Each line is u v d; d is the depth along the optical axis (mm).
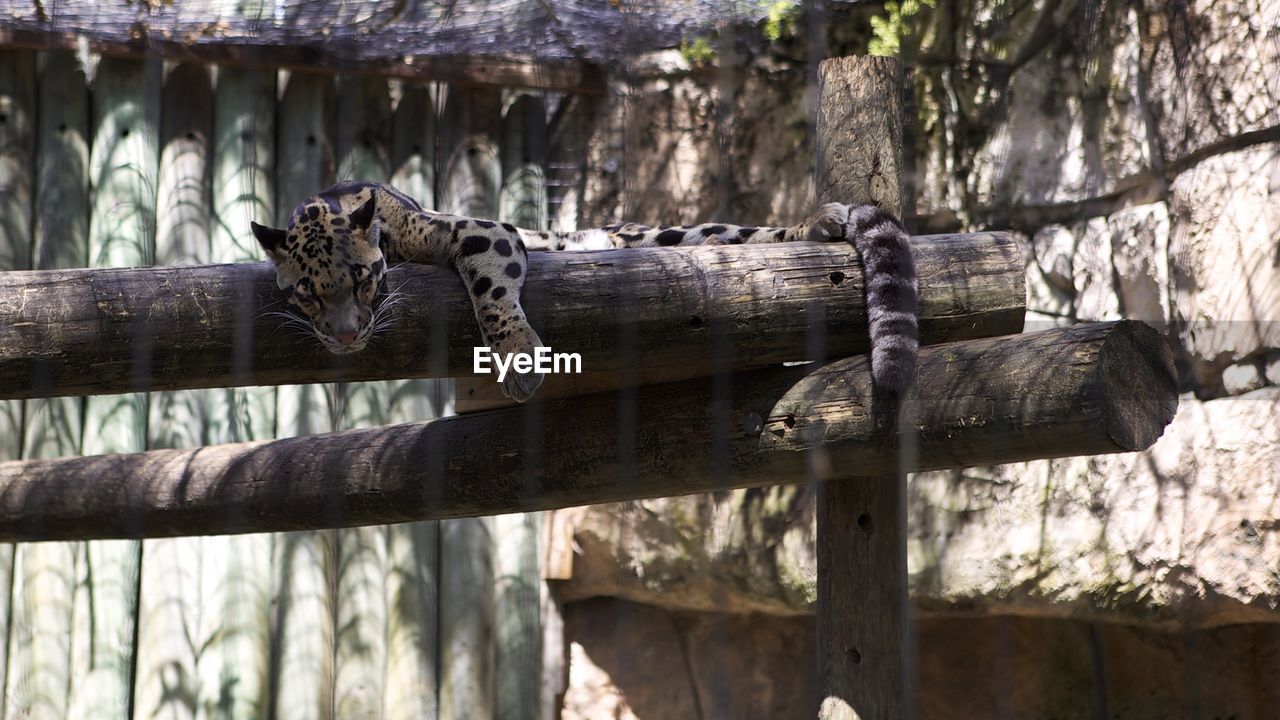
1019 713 9500
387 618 9297
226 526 6207
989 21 8953
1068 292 8719
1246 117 7254
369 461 5805
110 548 8867
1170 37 7809
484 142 9891
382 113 9750
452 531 9430
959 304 5105
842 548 5402
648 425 5219
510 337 4676
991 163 9008
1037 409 4371
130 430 8938
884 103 5613
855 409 4793
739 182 9742
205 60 9312
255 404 9148
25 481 6551
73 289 4488
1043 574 8188
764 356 5016
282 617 9016
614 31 9617
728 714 9977
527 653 9516
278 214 9500
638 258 4902
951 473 8625
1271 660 8672
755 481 5125
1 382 4461
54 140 9195
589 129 10125
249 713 8828
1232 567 7312
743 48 9703
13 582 8883
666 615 10219
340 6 9055
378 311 4785
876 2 9352
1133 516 7828
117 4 8961
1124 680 9312
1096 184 8461
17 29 9000
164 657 8805
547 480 5430
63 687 8750
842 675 5332
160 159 9375
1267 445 7188
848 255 5008
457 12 9164
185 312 4574
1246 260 7266
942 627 9789
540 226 9992
